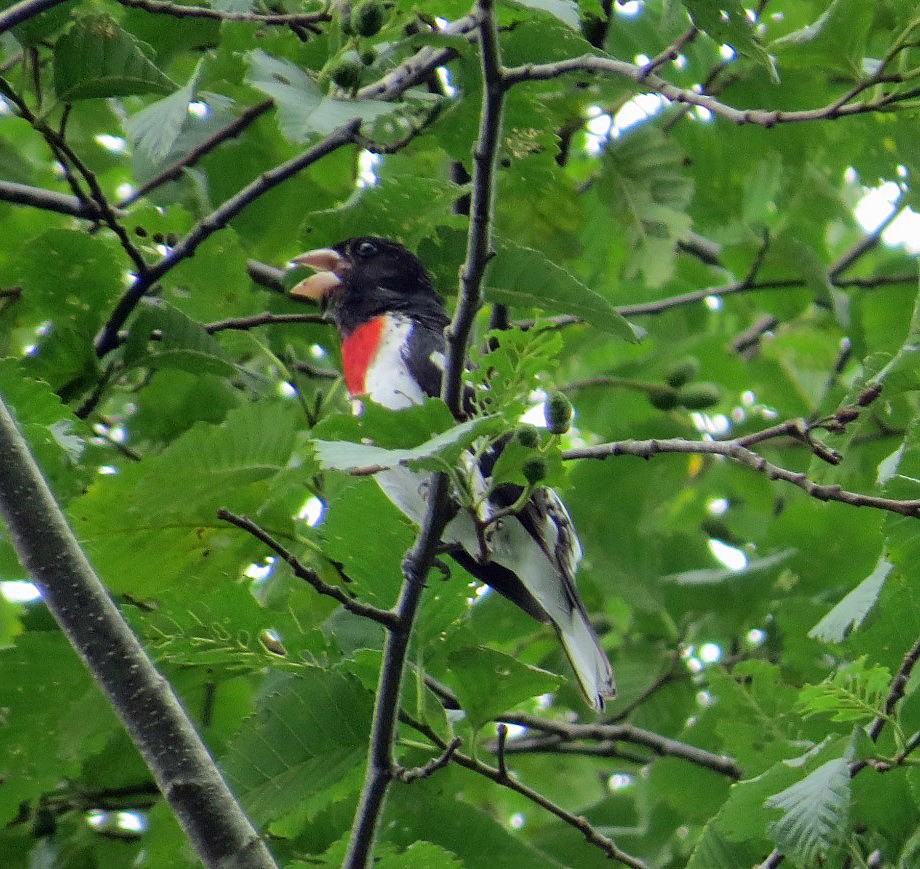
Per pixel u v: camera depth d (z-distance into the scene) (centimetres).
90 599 572
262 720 703
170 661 707
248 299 919
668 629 1096
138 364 845
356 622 748
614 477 1221
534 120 811
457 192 855
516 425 537
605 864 1021
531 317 1027
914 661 663
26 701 784
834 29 788
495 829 816
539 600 840
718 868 746
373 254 963
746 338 1409
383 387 888
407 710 689
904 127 970
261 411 684
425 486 816
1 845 882
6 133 1249
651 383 1278
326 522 670
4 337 941
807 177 1144
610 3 938
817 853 608
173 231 912
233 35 943
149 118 709
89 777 894
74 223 1029
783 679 1026
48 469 768
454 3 687
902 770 663
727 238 1170
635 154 1020
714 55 1068
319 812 810
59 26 772
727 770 954
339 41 688
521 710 1102
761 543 1123
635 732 967
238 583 664
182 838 816
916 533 670
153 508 709
